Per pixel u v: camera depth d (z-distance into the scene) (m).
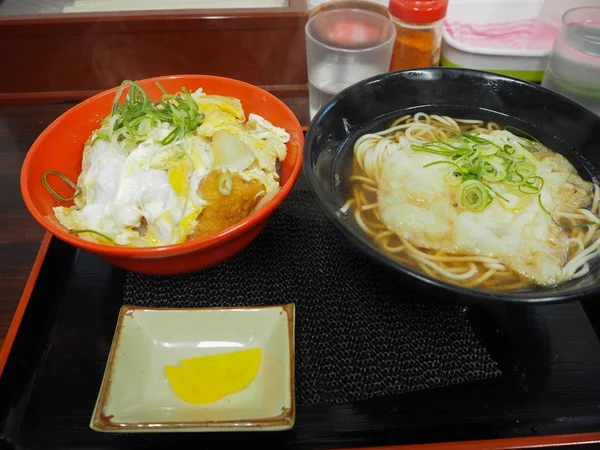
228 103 0.31
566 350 0.26
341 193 0.28
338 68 0.37
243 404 0.23
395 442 0.22
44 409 0.24
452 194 0.27
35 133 0.40
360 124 0.31
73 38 0.39
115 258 0.24
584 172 0.28
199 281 0.28
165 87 0.33
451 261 0.25
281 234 0.31
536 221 0.26
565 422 0.23
